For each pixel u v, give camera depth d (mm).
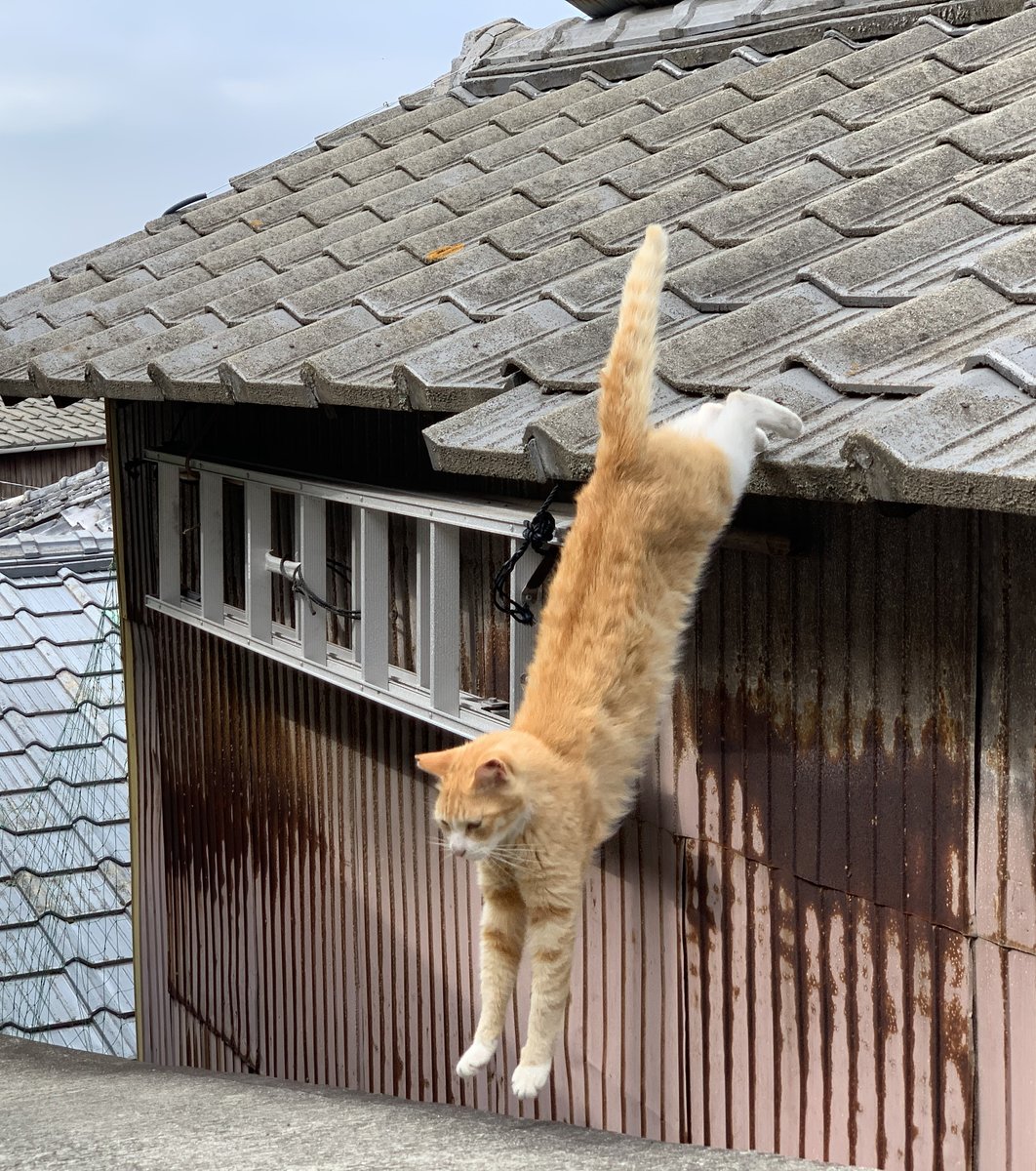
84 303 3846
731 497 2055
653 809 2688
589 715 2031
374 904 3572
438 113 4309
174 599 3920
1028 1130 2107
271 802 3955
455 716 2785
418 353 2523
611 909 2811
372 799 3539
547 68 4164
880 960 2291
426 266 3100
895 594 2215
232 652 4078
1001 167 2520
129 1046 4707
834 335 2082
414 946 3445
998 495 1630
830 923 2369
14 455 10625
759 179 2881
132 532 4484
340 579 3455
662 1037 2717
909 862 2234
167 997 4625
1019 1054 2109
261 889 4043
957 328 2051
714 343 2227
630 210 2906
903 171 2588
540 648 2127
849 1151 2363
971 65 3014
